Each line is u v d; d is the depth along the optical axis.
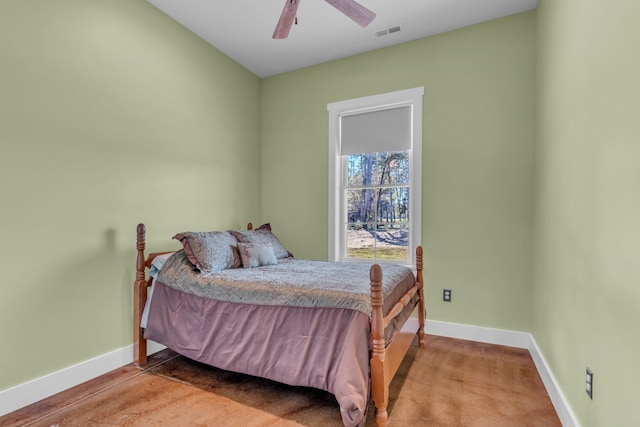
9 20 1.87
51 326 2.06
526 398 2.02
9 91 1.87
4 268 1.85
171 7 2.78
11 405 1.86
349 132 3.66
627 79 1.13
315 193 3.82
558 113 2.01
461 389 2.13
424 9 2.78
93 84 2.31
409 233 3.34
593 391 1.40
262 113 4.11
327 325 1.82
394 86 3.35
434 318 3.16
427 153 3.19
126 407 1.93
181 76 3.02
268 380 2.27
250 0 2.68
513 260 2.86
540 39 2.57
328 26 3.03
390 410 1.89
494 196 2.93
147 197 2.70
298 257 3.92
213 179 3.39
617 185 1.20
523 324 2.83
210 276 2.35
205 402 1.99
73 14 2.19
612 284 1.23
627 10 1.13
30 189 1.96
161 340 2.39
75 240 2.20
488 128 2.95
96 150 2.33
